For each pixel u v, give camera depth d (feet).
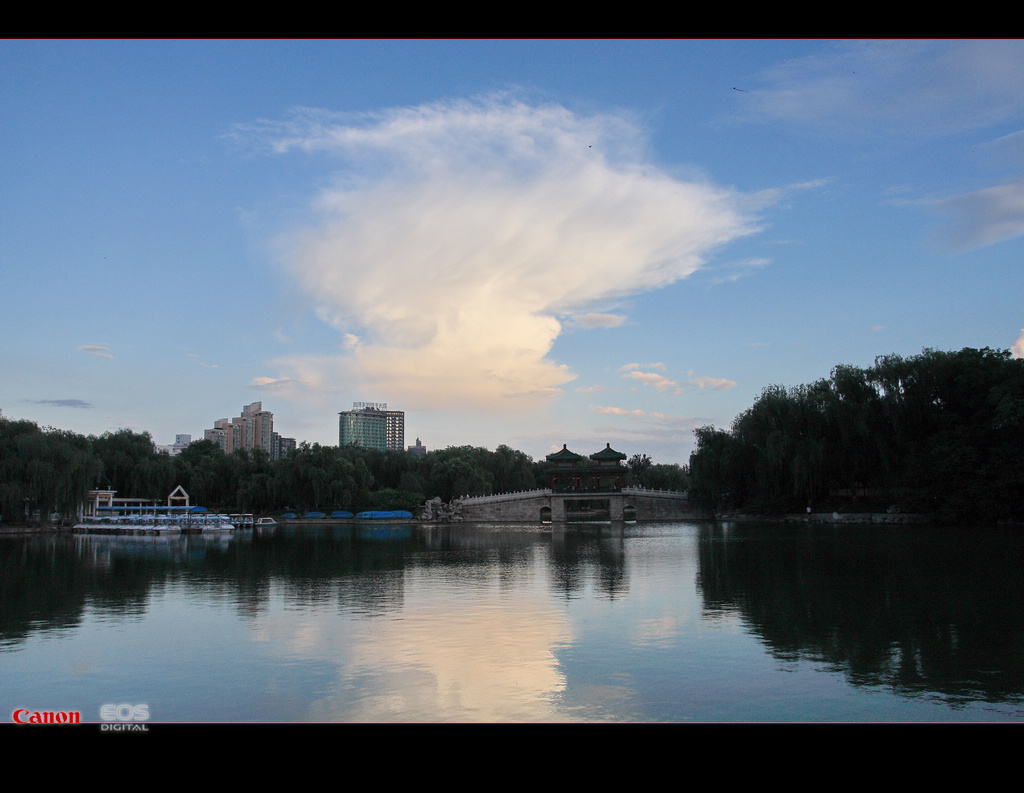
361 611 103.04
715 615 97.76
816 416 337.93
